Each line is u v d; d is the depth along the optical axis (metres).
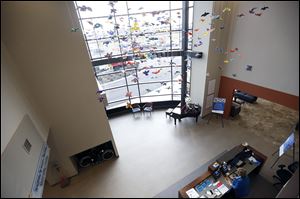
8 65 3.29
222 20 5.71
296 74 4.38
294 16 3.99
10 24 3.22
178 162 5.70
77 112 4.69
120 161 5.92
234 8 5.35
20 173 2.79
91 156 5.78
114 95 9.40
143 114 8.66
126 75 8.45
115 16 6.67
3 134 2.65
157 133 7.13
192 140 6.59
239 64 5.94
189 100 8.05
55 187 5.18
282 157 5.53
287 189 3.31
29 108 3.77
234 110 7.47
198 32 6.30
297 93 4.48
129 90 9.32
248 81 5.83
